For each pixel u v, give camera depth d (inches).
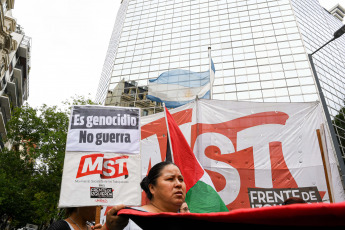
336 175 254.4
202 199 208.4
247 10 1636.3
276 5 1614.2
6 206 838.5
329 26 1844.2
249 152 272.7
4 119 1414.9
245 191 258.1
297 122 277.9
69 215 136.6
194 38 1599.4
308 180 253.6
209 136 285.1
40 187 796.0
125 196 142.9
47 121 893.2
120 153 152.0
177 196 92.3
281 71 1363.2
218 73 1419.8
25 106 890.1
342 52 1737.2
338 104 1355.8
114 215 72.1
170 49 1594.5
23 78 1747.0
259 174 262.5
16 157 863.1
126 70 1579.7
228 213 44.8
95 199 139.3
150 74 1518.2
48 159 807.7
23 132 866.8
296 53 1408.7
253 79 1364.4
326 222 37.6
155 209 90.4
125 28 1811.0
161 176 95.0
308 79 1321.4
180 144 223.5
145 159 301.7
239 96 1326.3
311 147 265.9
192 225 52.1
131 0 1967.3
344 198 245.3
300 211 37.4
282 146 269.7
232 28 1578.5
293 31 1489.9
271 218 40.9
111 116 159.3
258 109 289.6
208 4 1736.0
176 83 1209.4
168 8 1814.7
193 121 298.0
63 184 140.3
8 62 1325.0
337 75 1523.1
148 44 1662.2
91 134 154.0
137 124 160.2
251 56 1441.9
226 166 269.9
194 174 215.6
